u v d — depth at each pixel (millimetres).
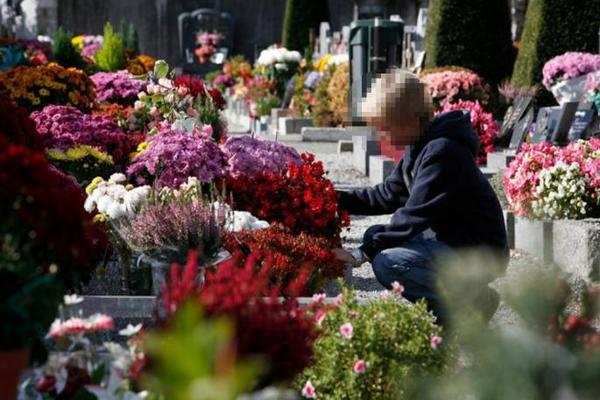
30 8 58594
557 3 25562
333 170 23094
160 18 60969
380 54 26406
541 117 21000
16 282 4551
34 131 9812
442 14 27797
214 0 61375
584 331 3934
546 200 13508
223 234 8070
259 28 61906
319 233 11039
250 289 4938
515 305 3996
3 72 20000
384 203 8500
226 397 3166
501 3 27906
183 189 9617
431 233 7848
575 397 3637
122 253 9258
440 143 7684
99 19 60281
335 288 11016
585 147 14109
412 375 5922
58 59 34344
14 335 4539
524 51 26000
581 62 23797
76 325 5574
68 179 9891
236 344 4645
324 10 50969
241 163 11961
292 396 5191
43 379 5383
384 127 7852
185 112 15320
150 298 7805
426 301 7680
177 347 3234
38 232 4660
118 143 13602
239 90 40062
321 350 6441
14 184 4641
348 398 6387
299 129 32094
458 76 25016
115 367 5508
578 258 12547
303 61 38812
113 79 22000
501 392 3662
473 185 7688
